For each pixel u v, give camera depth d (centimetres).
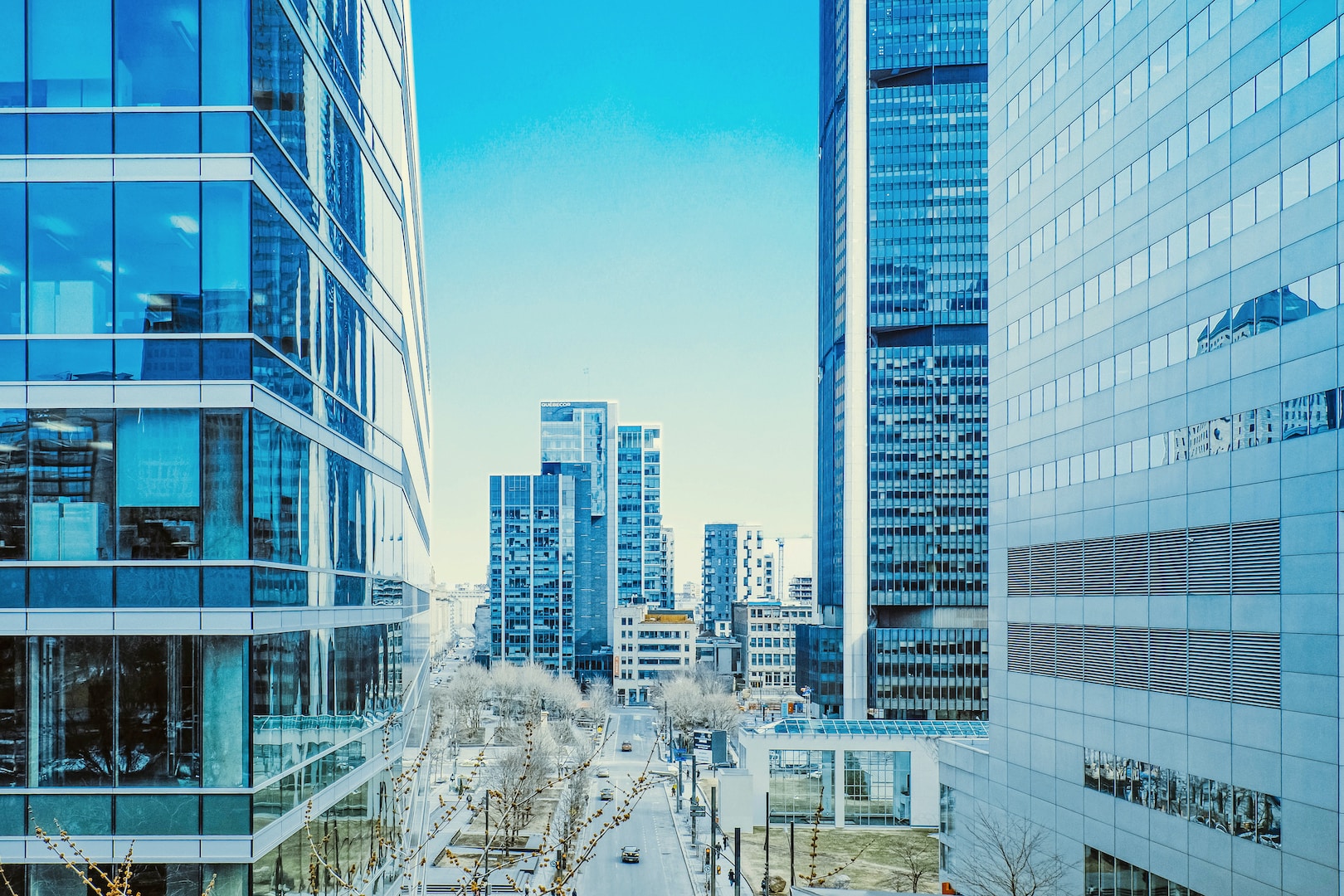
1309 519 3384
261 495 2111
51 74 2120
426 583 5538
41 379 2086
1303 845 3388
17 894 2012
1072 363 5088
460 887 2864
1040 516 5406
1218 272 3912
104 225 2103
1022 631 5591
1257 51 3700
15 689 2053
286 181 2314
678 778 11019
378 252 3225
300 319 2389
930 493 17825
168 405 2081
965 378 18138
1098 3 4878
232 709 2047
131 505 2072
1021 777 5559
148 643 2056
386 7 3400
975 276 18288
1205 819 3928
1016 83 5828
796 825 9731
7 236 2098
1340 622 3238
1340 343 3253
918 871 7656
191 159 2108
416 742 4544
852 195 18625
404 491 3662
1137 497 4462
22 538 2069
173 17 2127
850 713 17238
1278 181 3575
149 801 2039
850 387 18212
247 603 2056
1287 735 3472
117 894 1862
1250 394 3712
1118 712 4572
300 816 2314
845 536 17800
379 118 3278
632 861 8306
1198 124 4059
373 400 3097
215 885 2027
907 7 18750
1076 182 5078
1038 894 5116
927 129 18625
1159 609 4275
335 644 2616
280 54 2280
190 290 2094
